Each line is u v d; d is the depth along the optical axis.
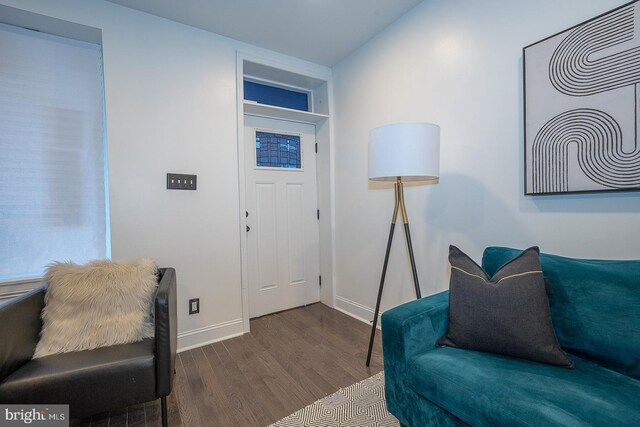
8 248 1.86
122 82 1.97
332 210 2.96
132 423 1.44
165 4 1.96
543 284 1.18
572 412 0.82
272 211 2.88
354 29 2.31
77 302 1.42
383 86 2.34
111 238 1.94
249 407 1.53
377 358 1.99
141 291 1.53
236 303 2.40
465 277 1.30
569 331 1.16
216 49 2.32
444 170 1.92
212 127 2.29
